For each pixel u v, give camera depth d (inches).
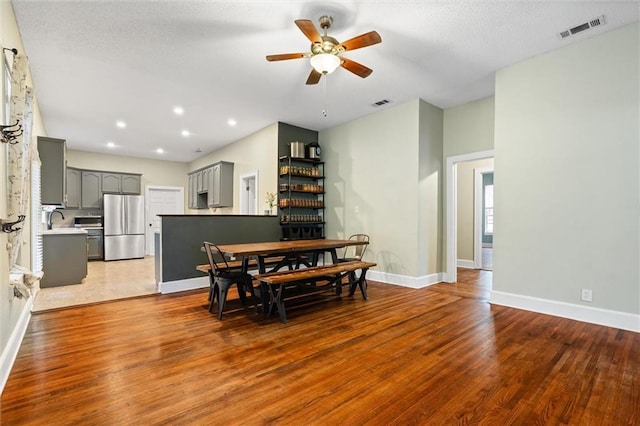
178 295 163.3
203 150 309.0
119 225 297.7
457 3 99.7
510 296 141.2
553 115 129.2
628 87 112.1
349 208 221.3
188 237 176.7
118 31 113.0
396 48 126.7
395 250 192.2
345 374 81.2
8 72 92.0
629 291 111.7
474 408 66.9
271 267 207.5
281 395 71.7
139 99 177.0
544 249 131.5
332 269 144.2
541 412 65.5
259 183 241.4
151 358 90.1
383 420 62.9
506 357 90.7
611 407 67.1
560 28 113.6
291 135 228.5
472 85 163.2
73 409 66.3
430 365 85.9
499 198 145.3
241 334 108.9
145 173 344.2
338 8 101.8
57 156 173.8
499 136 145.3
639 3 99.7
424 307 141.6
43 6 98.8
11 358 85.1
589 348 96.6
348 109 197.0
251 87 162.9
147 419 63.1
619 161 113.8
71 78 150.0
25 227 117.5
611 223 115.5
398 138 190.9
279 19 107.3
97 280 201.2
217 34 115.9
